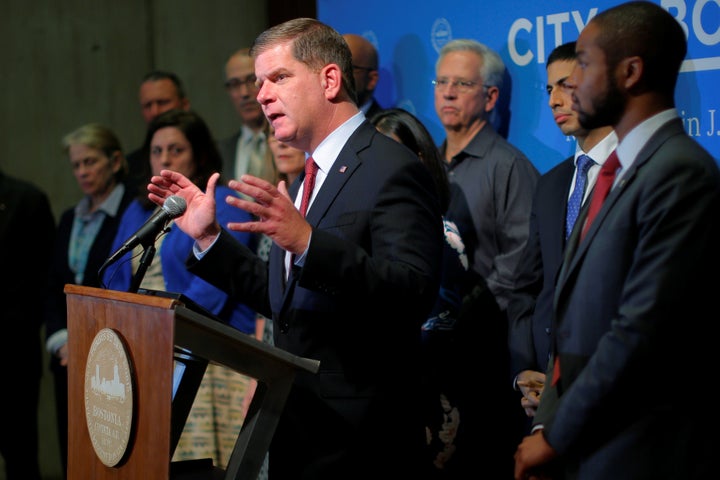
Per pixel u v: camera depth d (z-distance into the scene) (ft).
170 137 11.16
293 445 6.82
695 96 8.30
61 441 12.96
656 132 5.77
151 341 5.53
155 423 5.51
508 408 9.40
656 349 5.37
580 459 5.75
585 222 6.20
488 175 9.69
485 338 9.39
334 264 6.18
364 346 6.80
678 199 5.41
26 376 13.83
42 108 16.47
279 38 7.03
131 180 13.16
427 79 10.73
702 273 5.37
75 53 16.57
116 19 16.65
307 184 7.19
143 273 6.59
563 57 8.34
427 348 9.18
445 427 9.11
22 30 16.34
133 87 16.76
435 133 10.66
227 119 16.46
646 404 5.55
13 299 13.74
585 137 7.90
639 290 5.43
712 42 8.16
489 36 9.95
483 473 9.29
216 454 10.76
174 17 16.62
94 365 6.12
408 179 6.84
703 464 5.51
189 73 16.57
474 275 9.55
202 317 5.49
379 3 11.29
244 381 10.68
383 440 6.78
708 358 5.55
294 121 7.04
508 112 9.75
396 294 6.36
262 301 7.49
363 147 7.03
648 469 5.52
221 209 10.97
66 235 13.12
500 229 9.61
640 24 5.79
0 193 13.91
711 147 8.23
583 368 5.82
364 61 11.04
